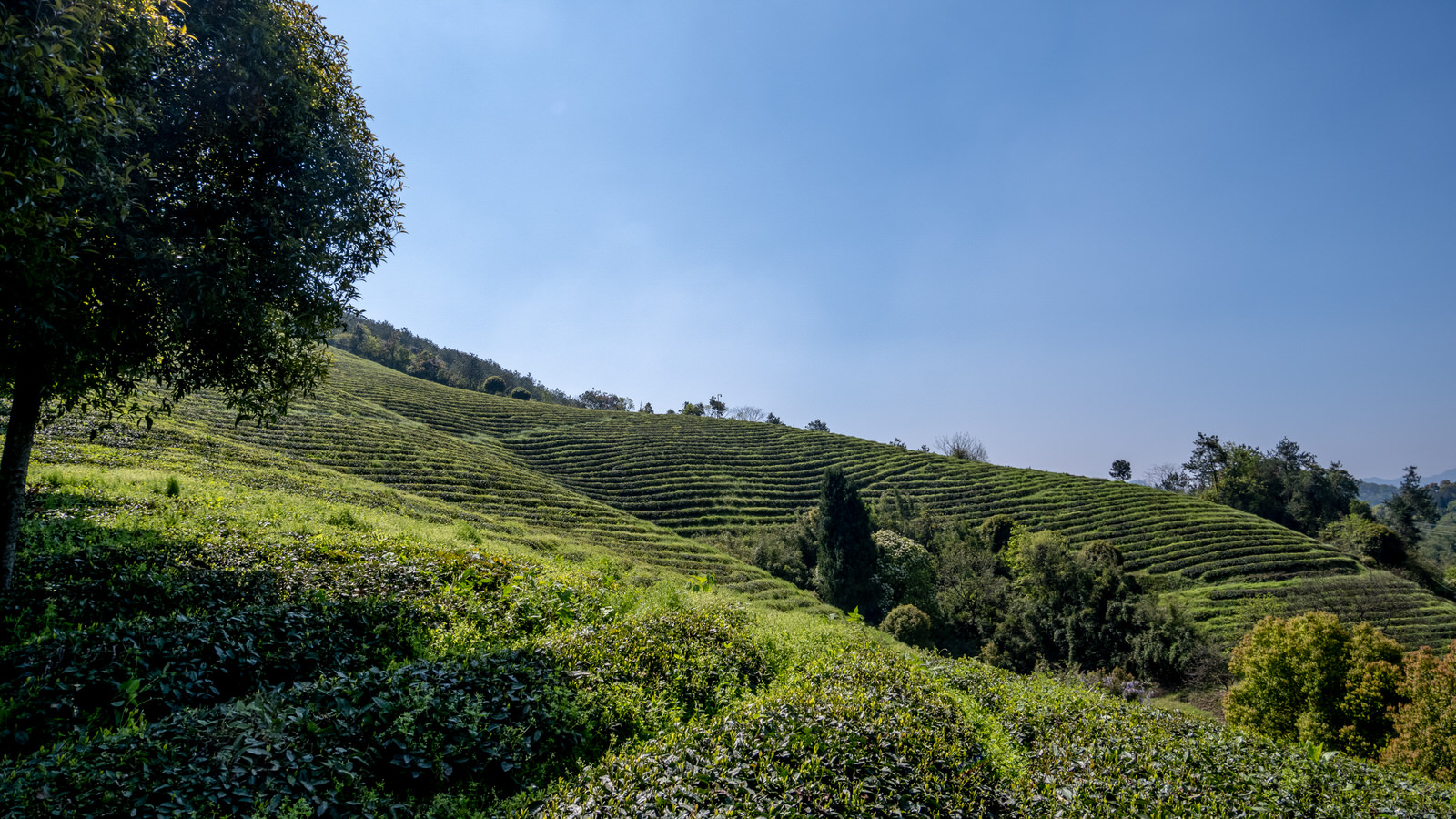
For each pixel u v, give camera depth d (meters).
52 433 22.03
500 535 28.92
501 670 7.97
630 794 5.72
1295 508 85.25
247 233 9.69
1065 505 65.38
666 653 10.11
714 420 90.44
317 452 38.28
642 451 69.75
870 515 57.81
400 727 6.28
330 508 19.69
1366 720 20.70
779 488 65.25
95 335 8.70
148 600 8.88
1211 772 9.03
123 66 7.96
